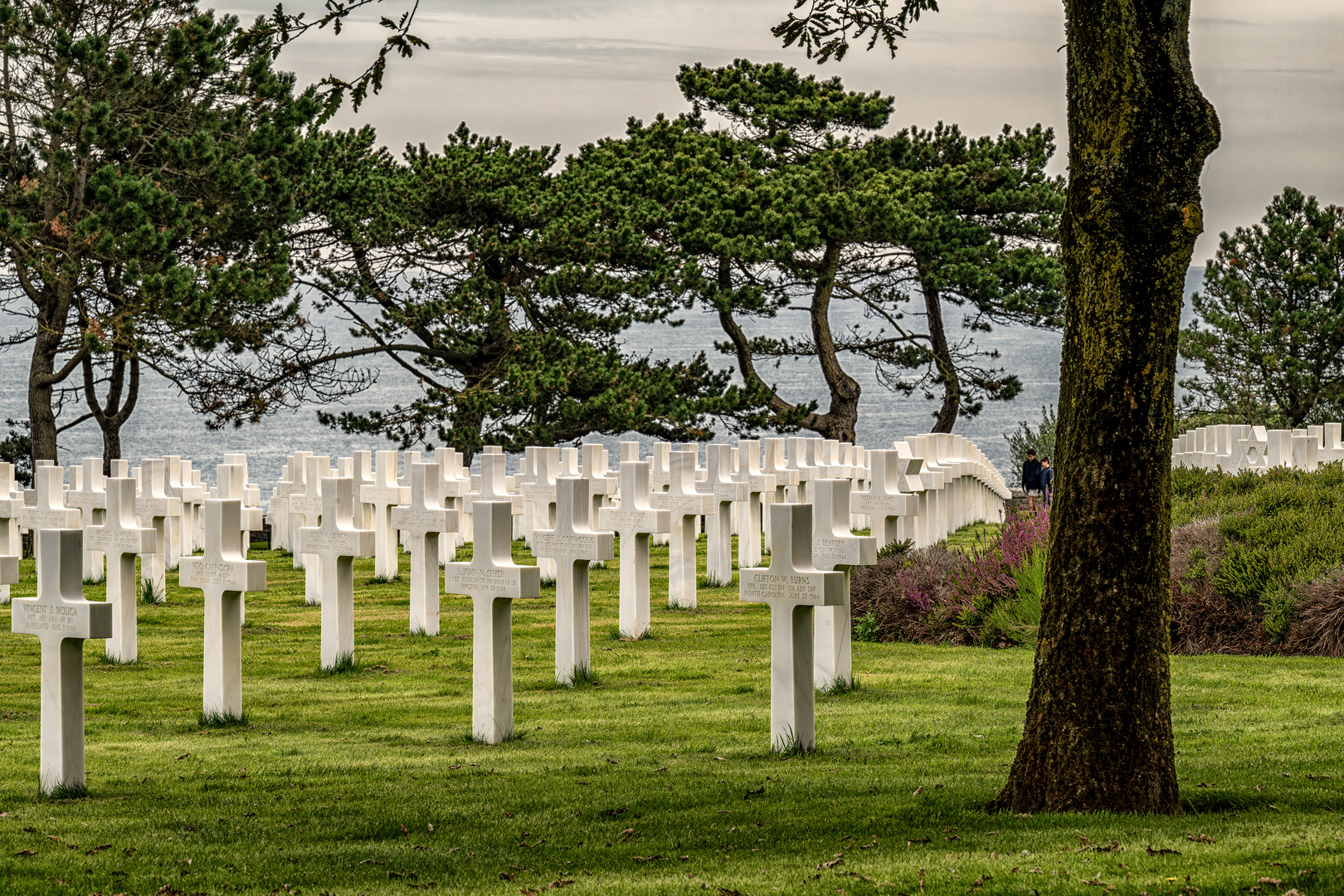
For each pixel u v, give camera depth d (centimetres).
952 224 4903
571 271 4600
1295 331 5116
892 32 1246
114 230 3503
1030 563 1884
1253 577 1742
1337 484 2198
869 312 5566
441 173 4662
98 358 4072
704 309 4997
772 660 1147
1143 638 848
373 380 4872
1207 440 3356
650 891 738
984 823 851
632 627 1884
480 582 1226
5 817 941
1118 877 712
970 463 3575
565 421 4844
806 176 4688
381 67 1198
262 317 4297
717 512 2445
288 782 1057
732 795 978
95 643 1912
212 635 1337
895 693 1442
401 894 756
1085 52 840
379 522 2556
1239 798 893
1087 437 847
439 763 1125
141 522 2277
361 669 1666
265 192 3778
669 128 5109
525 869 805
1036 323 5159
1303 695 1367
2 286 3959
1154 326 836
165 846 864
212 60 3597
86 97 3541
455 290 4666
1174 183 830
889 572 2009
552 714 1362
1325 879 691
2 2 3466
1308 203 5238
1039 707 874
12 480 2331
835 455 2998
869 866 768
